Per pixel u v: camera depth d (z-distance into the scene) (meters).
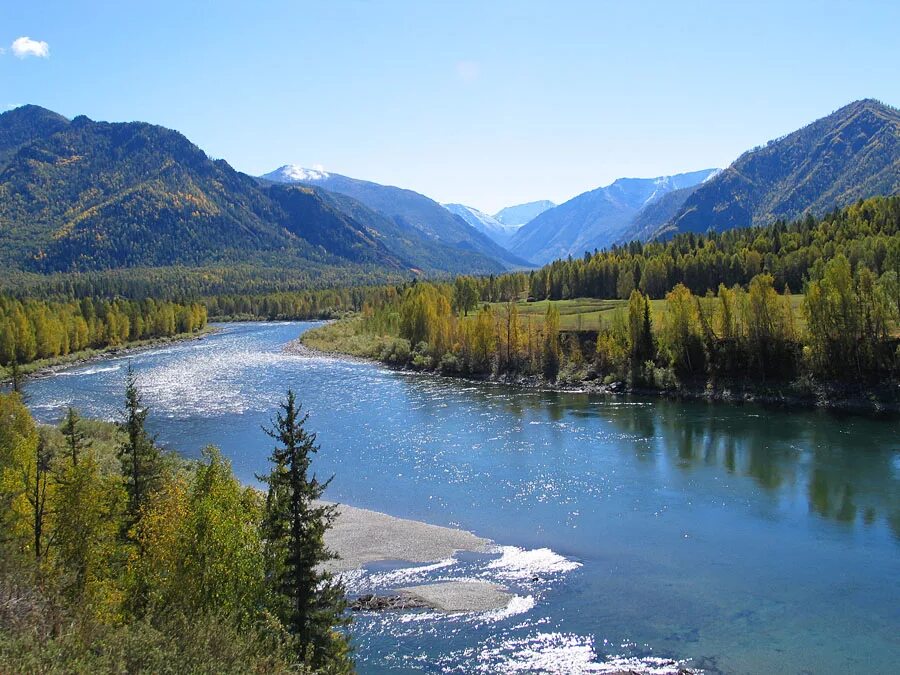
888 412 76.88
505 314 134.50
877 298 86.81
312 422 80.31
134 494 31.89
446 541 43.91
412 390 103.44
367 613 34.53
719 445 65.19
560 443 68.06
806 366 87.75
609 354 102.69
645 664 29.33
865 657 29.48
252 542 27.31
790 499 49.47
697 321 96.19
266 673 20.77
